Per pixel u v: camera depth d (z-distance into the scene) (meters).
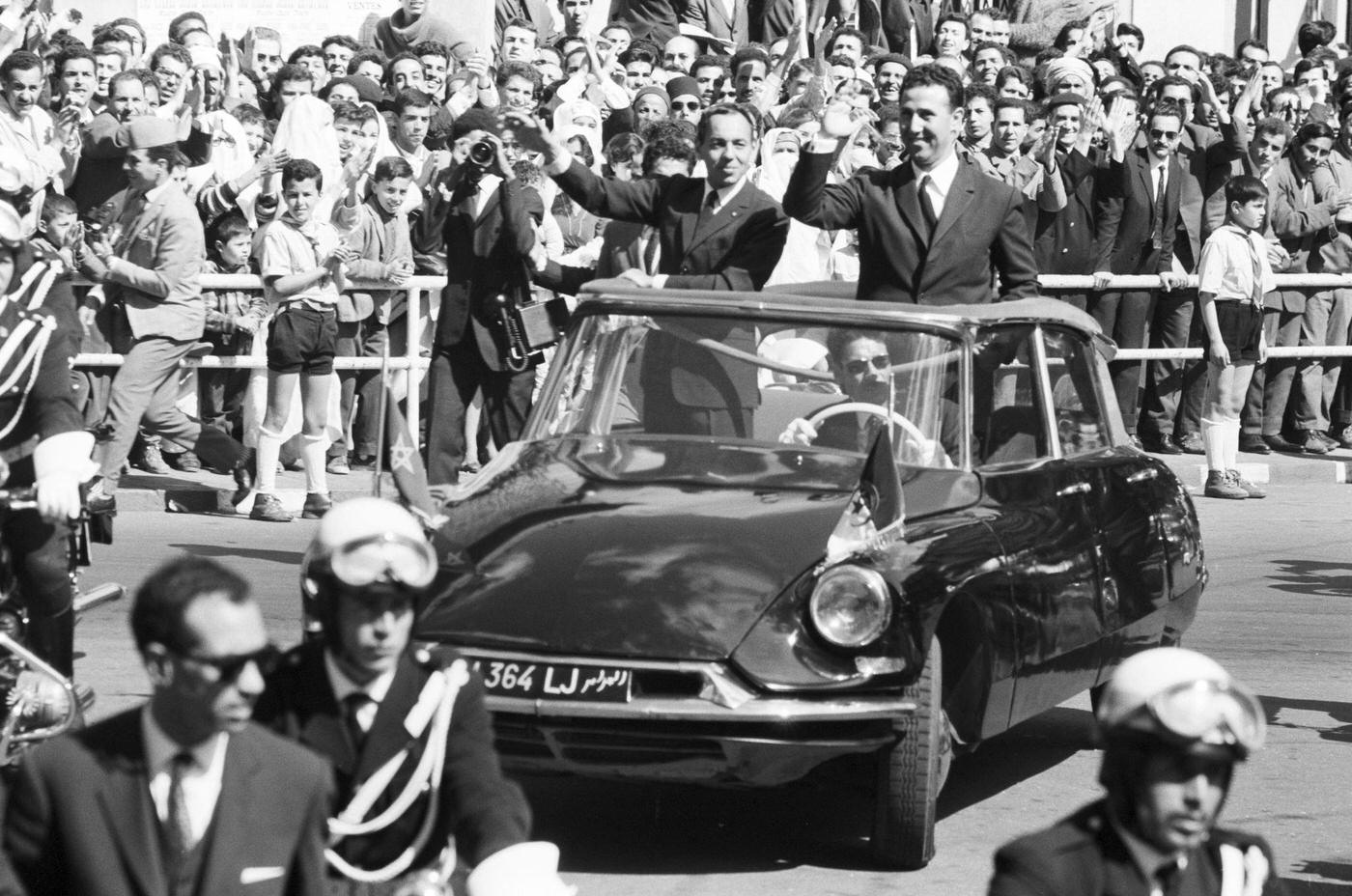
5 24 29.39
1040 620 15.77
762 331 17.08
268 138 33.56
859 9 47.69
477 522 15.10
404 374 31.45
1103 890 7.40
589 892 14.02
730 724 13.70
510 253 22.05
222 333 29.80
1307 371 38.28
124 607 23.05
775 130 33.06
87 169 30.05
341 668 8.90
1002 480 16.58
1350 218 38.09
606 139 35.25
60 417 13.49
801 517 14.96
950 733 14.95
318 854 8.01
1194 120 40.41
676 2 46.41
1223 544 29.86
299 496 29.84
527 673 13.81
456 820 8.89
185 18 34.94
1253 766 18.05
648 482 15.81
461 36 39.59
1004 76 38.91
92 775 7.70
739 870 14.60
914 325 16.88
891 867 14.66
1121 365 35.31
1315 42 51.50
